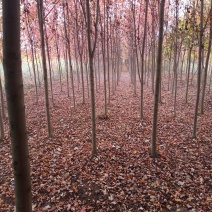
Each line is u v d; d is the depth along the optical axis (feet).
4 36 5.66
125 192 14.19
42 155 19.79
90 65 18.04
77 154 19.70
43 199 13.84
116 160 18.31
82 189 14.66
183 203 12.91
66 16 33.50
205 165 16.97
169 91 52.13
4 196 14.35
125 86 65.67
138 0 28.73
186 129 25.18
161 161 17.81
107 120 30.09
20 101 6.19
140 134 24.20
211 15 18.88
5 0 5.44
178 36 34.50
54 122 30.27
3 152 20.94
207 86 55.67
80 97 48.91
